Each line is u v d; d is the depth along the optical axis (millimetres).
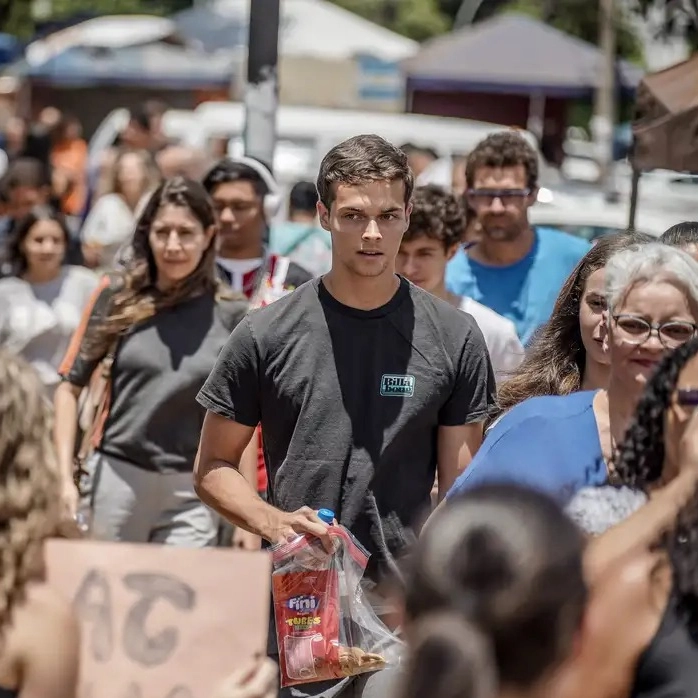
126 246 14797
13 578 6602
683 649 6777
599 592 6883
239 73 49531
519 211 16391
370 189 10422
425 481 10805
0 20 61125
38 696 6566
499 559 4863
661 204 37344
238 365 10734
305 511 10203
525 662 4820
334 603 10125
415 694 4773
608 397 8914
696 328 8633
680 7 27062
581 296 11070
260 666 7168
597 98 53531
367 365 10609
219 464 10891
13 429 6691
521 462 8836
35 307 18453
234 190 16141
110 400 14156
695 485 7023
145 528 14133
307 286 10812
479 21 98375
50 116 41375
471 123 43156
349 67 51875
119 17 55281
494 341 14594
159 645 7141
